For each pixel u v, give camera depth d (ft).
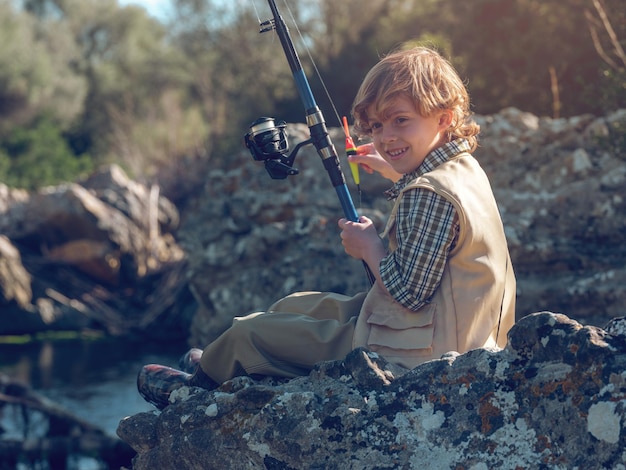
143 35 137.18
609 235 18.51
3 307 61.72
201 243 22.57
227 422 7.62
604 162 19.34
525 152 20.04
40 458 29.01
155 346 57.31
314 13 85.76
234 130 93.81
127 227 68.08
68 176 110.83
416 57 8.20
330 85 72.33
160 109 118.01
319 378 7.47
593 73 36.45
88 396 40.11
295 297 9.04
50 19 128.06
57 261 65.92
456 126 8.32
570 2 37.78
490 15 41.19
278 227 21.76
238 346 8.29
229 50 97.91
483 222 7.91
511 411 6.63
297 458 7.18
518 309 18.25
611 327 6.57
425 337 7.75
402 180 8.59
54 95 114.32
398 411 6.98
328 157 9.20
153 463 8.04
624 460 6.06
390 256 7.97
